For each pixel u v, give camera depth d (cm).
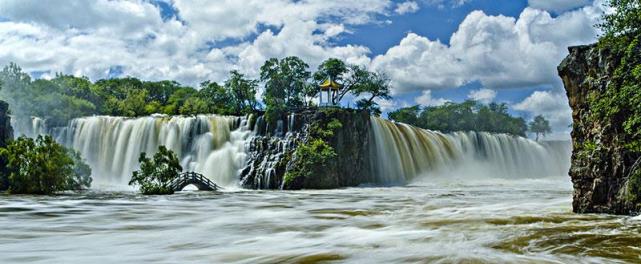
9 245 1669
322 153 6047
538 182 7225
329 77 7925
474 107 11888
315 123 6431
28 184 4338
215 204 3381
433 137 8181
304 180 5934
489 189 5353
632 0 2188
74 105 8225
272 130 6638
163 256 1456
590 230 1794
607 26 2272
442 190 5188
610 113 2241
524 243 1562
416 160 7638
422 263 1305
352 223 2156
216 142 6738
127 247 1617
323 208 3006
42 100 7988
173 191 4709
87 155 6750
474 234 1742
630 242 1564
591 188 2323
